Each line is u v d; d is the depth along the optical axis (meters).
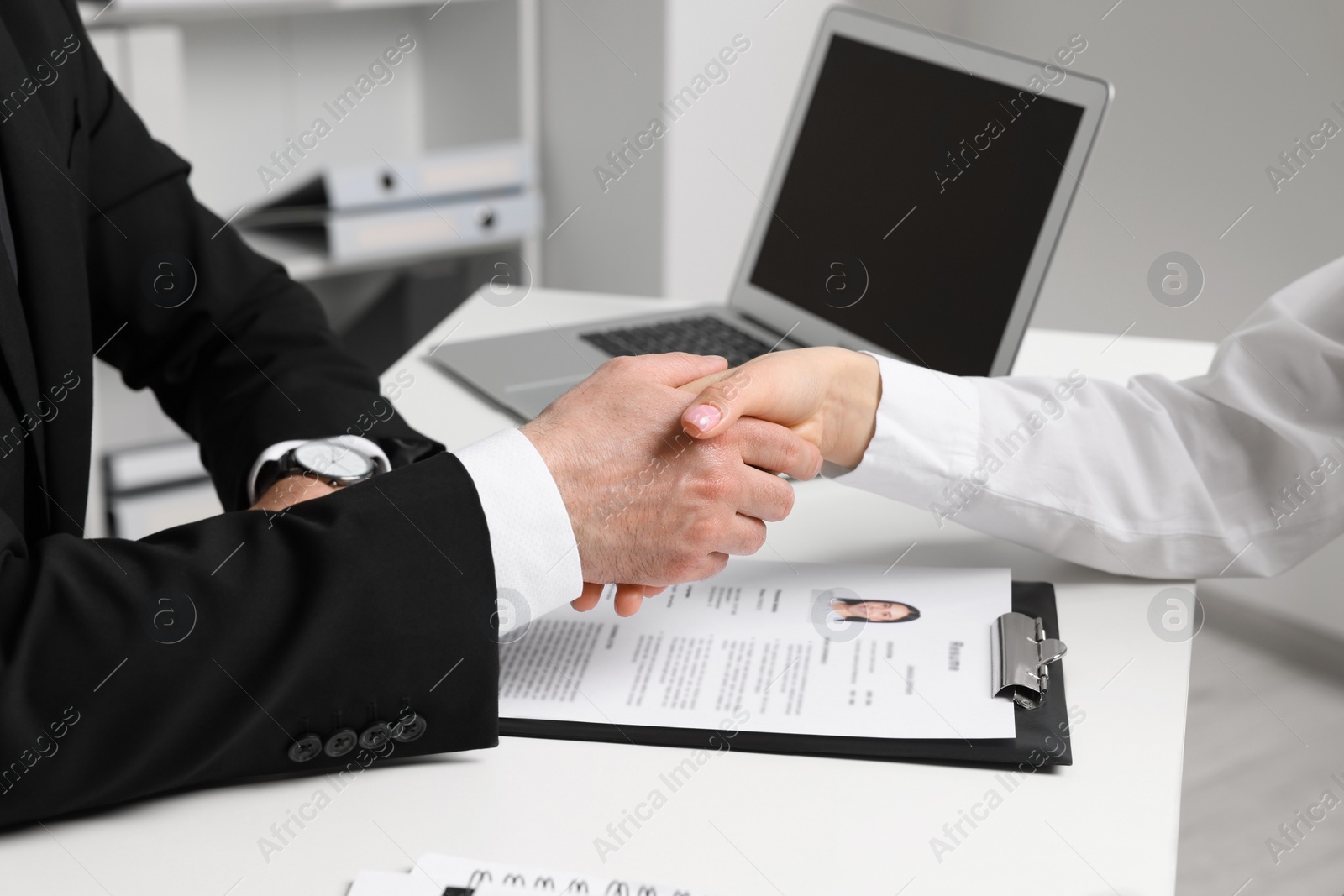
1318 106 1.83
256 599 0.60
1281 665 1.98
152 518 2.04
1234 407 0.82
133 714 0.58
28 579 0.59
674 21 2.21
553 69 2.47
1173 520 0.81
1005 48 2.36
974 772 0.62
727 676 0.69
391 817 0.58
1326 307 0.83
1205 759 1.76
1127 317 2.21
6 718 0.55
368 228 2.16
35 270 0.78
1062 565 0.84
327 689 0.60
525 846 0.56
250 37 2.26
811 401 0.76
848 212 1.19
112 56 1.85
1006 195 1.03
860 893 0.53
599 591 0.71
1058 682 0.69
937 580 0.80
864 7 2.44
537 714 0.66
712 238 2.43
